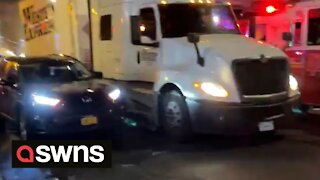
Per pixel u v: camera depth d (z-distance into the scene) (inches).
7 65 345.1
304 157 253.6
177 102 286.4
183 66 291.9
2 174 237.9
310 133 307.0
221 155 261.4
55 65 336.2
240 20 378.0
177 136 288.5
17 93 304.7
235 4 377.1
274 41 362.9
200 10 327.9
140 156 264.2
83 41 424.5
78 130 282.5
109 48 378.3
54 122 279.4
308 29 335.9
